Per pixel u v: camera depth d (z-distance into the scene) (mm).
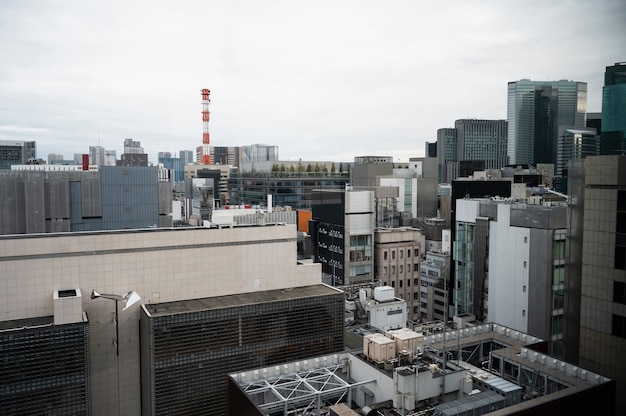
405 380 48062
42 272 63312
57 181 122938
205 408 66062
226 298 73375
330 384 51656
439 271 123188
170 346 63781
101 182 128000
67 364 58219
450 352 65062
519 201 99000
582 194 62219
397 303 91062
